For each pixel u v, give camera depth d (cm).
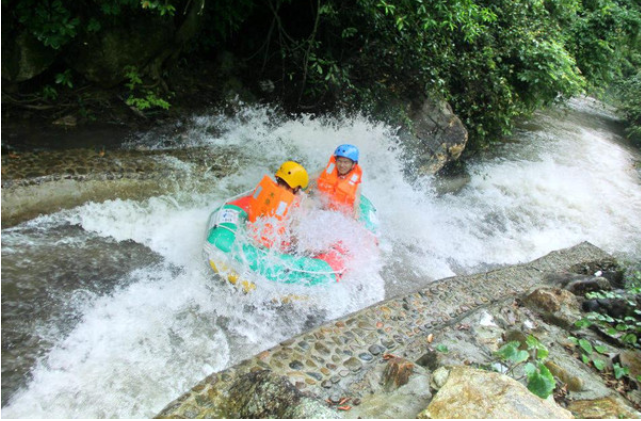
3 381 294
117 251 423
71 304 359
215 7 594
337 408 273
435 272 507
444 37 631
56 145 486
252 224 425
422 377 296
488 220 639
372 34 640
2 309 339
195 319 372
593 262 548
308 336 339
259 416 244
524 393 246
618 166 909
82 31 487
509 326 383
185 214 485
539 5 761
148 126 563
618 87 1203
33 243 403
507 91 673
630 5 973
